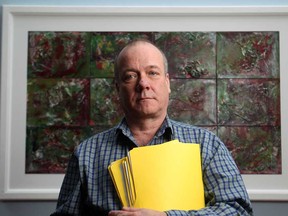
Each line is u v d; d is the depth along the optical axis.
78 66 1.32
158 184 0.72
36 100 1.30
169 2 1.34
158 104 0.82
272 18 1.32
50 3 1.35
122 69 0.83
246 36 1.32
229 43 1.31
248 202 0.75
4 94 1.29
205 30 1.32
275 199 1.25
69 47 1.32
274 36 1.31
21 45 1.32
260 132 1.29
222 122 1.29
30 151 1.29
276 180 1.27
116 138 0.85
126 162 0.74
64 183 0.87
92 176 0.81
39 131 1.30
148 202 0.70
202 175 0.77
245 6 1.31
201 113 1.29
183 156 0.75
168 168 0.73
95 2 1.34
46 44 1.32
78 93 1.31
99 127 1.30
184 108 1.30
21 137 1.29
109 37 1.32
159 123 0.85
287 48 1.31
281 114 1.29
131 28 1.32
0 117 1.29
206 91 1.30
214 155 0.79
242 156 1.28
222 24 1.32
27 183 1.28
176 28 1.32
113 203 0.76
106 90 1.31
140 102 0.81
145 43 0.85
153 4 1.34
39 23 1.33
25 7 1.32
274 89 1.30
